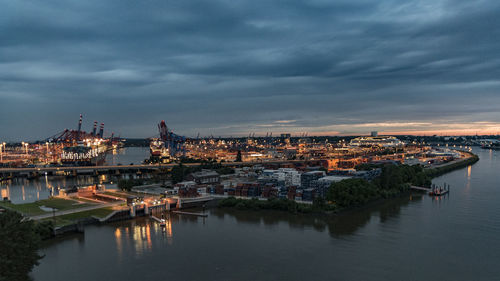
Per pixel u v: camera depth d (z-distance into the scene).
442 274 121.94
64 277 125.06
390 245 149.00
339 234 164.38
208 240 161.12
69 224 174.12
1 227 103.06
